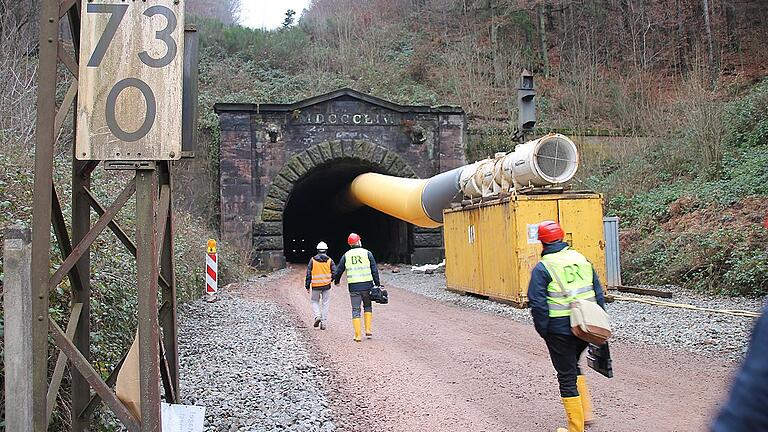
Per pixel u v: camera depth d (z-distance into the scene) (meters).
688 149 23.55
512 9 43.56
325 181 36.25
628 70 39.78
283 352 9.55
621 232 20.25
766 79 27.89
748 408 1.58
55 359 5.29
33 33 18.38
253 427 6.05
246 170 28.20
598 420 6.13
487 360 8.95
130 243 5.04
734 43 37.41
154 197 4.15
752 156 20.94
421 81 44.66
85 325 4.76
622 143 28.98
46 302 3.92
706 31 36.09
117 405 3.98
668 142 25.31
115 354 6.85
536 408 6.66
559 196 14.02
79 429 4.73
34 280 3.91
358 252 11.02
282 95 40.00
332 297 17.53
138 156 4.15
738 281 14.43
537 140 13.92
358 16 53.16
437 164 30.05
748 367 1.64
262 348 9.90
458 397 7.12
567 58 43.56
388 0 54.16
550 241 5.79
